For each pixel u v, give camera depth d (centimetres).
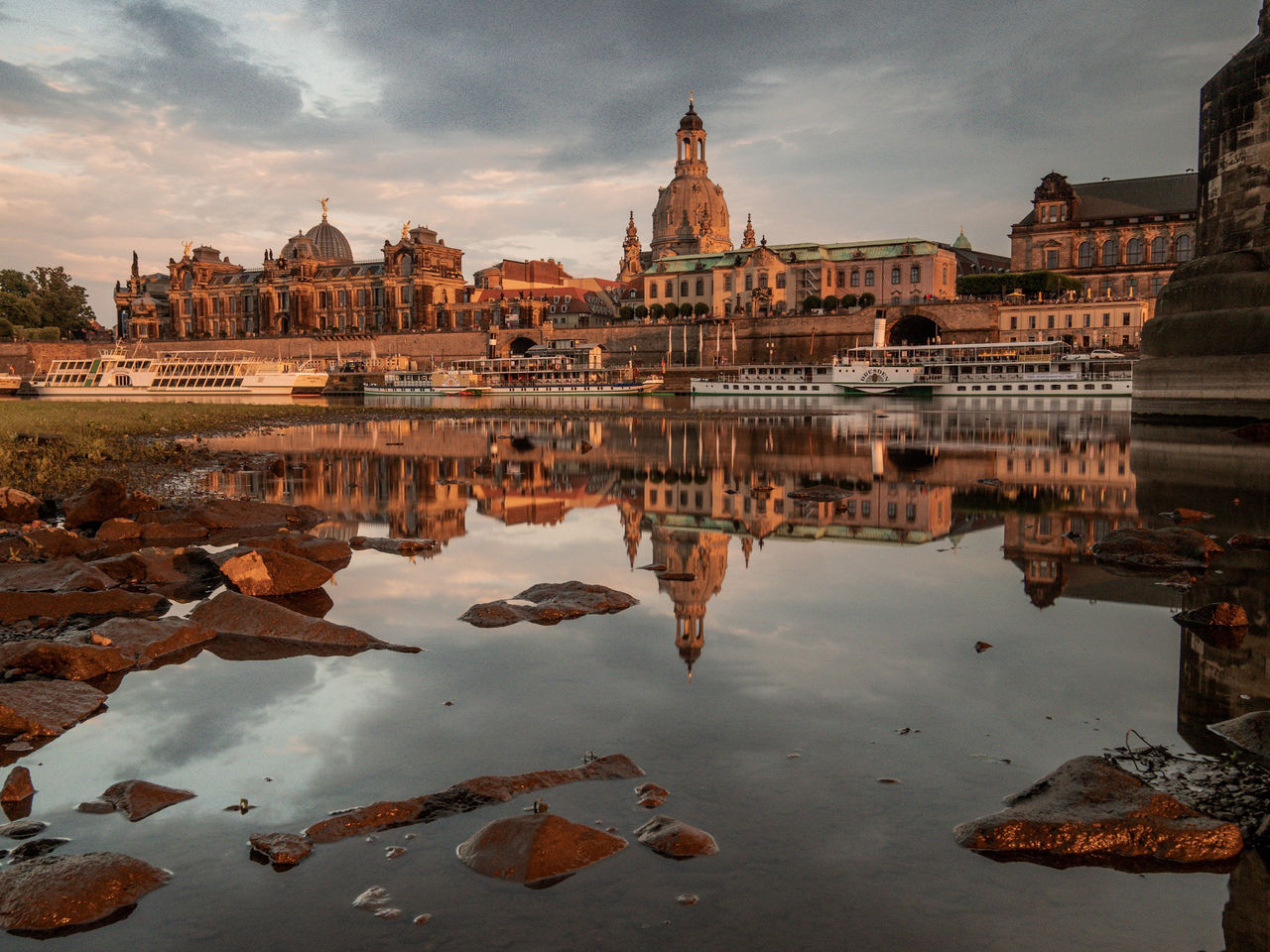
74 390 15350
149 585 1546
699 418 8056
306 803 743
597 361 16200
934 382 12112
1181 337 4681
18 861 651
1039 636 1194
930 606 1362
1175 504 2430
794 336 16575
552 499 2742
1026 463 3672
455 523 2273
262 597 1462
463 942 558
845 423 7050
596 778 778
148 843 684
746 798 739
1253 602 1362
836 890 611
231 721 921
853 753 824
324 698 985
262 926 576
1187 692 977
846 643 1170
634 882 622
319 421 7750
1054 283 14888
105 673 1077
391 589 1519
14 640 1216
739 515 2373
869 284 17512
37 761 833
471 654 1138
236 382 14538
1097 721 895
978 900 599
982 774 780
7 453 3356
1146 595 1426
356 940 560
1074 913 584
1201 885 622
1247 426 4162
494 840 661
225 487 3044
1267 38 4200
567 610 1337
